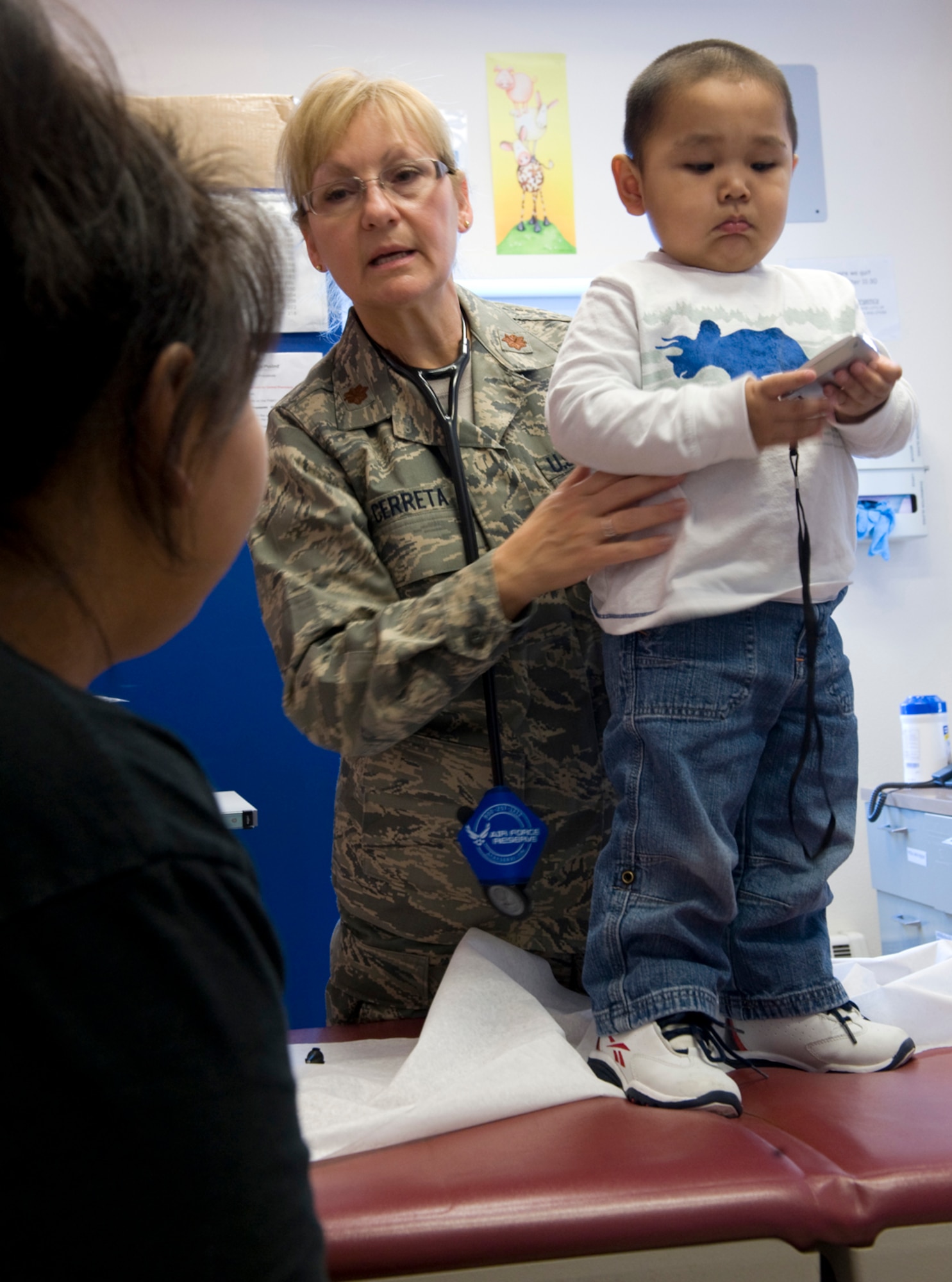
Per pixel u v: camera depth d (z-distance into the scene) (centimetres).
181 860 35
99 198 38
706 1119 88
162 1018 33
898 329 259
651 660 105
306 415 129
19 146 36
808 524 107
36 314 36
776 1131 86
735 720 104
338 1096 99
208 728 209
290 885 210
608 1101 94
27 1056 31
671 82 113
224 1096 33
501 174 246
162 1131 32
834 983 108
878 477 254
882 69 261
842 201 259
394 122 121
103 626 45
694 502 106
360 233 121
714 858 100
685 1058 94
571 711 125
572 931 127
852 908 247
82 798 34
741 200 112
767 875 108
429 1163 83
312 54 237
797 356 112
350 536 119
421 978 129
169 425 41
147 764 37
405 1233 71
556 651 124
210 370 41
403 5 242
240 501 48
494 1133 88
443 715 122
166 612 48
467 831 113
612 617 108
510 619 106
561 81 248
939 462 260
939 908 215
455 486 125
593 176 249
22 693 35
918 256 261
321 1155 85
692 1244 73
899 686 256
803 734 108
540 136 247
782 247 257
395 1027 127
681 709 103
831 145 259
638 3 251
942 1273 73
